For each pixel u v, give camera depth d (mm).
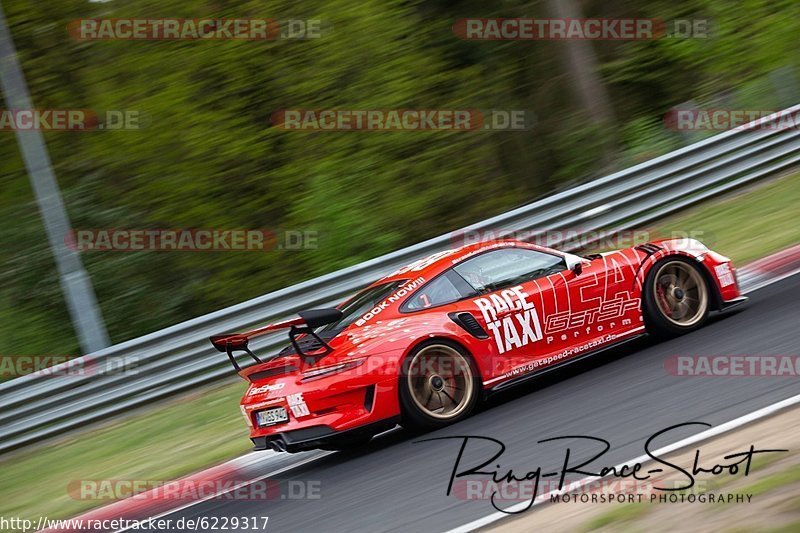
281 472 24094
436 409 23141
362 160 62656
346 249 59906
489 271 24797
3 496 28859
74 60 59281
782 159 47312
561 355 24688
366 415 22219
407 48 65875
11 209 57062
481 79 69875
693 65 71812
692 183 45531
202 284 58094
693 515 13258
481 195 66562
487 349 23641
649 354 24922
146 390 36625
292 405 22391
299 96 62094
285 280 58969
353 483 20359
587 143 70312
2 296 55062
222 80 60625
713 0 73562
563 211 42906
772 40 70312
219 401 34406
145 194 59094
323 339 23484
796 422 16312
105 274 56719
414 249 40312
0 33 41438
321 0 63000
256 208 60062
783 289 29156
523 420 21672
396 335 22875
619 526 13523
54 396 35438
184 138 59750
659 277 26328
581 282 25125
